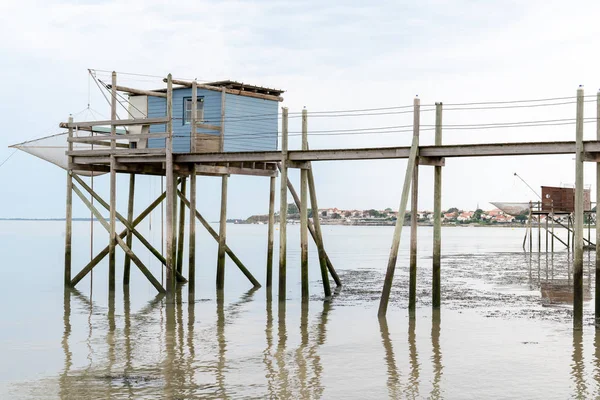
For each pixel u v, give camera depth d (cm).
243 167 2695
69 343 1720
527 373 1413
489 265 3947
